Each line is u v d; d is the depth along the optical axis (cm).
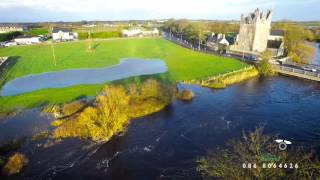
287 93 8744
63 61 14000
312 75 10300
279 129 6141
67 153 5203
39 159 5022
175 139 5734
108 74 11144
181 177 4481
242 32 16362
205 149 5309
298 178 3045
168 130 6131
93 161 4966
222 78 10081
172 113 7069
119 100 6544
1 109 7325
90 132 5734
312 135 5828
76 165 4847
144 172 4656
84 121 5900
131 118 6738
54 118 6675
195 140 5675
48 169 4734
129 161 4972
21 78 10781
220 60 13312
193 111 7206
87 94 8350
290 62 12875
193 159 4981
